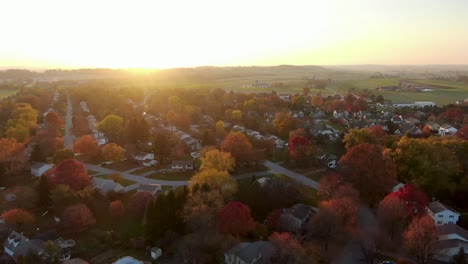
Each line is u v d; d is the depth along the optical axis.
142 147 145.88
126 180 117.88
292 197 97.62
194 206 84.00
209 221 80.44
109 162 134.00
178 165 127.06
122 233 86.69
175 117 188.38
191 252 74.62
